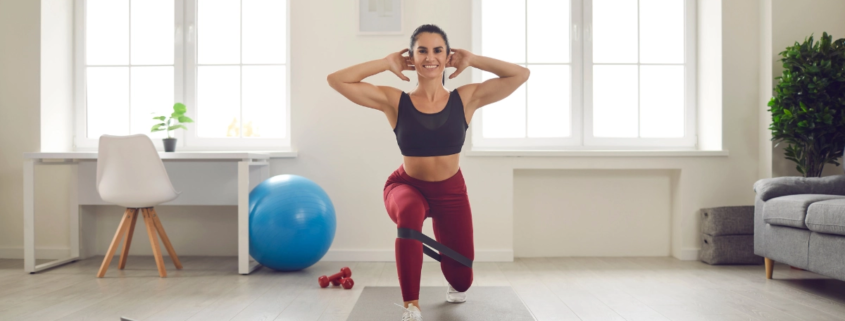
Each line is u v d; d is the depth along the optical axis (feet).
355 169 12.16
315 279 9.97
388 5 12.13
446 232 7.39
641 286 9.34
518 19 12.89
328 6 12.17
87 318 7.29
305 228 10.02
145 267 11.17
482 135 12.83
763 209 9.71
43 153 10.55
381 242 12.13
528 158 12.04
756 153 12.17
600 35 12.98
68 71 12.98
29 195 10.60
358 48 12.16
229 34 13.07
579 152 12.00
